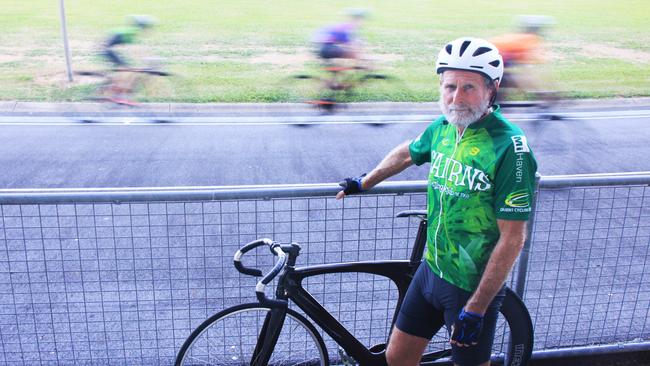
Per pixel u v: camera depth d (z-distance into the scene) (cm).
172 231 577
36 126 998
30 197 306
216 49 1759
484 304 249
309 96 1231
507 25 2253
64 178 755
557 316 439
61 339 402
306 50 1770
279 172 798
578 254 544
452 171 258
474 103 245
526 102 1127
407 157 298
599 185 335
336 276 484
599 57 1797
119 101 1147
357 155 880
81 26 2025
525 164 243
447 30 2133
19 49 1669
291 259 289
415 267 305
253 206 638
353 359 317
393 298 457
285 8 2531
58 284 475
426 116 1123
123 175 772
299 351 381
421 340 290
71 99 1180
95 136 947
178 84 1312
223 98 1204
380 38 1964
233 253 532
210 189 314
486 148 247
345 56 1173
